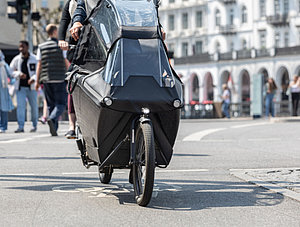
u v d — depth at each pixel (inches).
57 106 629.9
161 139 236.7
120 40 240.1
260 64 3225.9
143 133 223.8
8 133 709.3
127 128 234.4
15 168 356.5
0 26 1362.0
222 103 1619.1
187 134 681.6
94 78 242.2
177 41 4003.4
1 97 727.7
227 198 249.3
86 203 240.8
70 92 270.2
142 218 210.8
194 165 367.6
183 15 3971.5
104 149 239.9
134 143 230.2
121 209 227.5
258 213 218.5
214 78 3457.2
